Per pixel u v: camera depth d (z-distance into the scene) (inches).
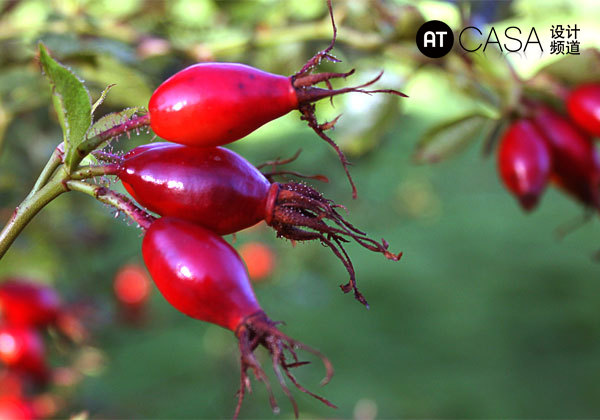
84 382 17.9
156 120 7.6
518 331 48.4
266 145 18.8
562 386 41.6
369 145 14.8
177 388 27.0
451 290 54.1
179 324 27.2
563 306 51.2
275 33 13.0
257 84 7.5
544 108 11.7
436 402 39.1
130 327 20.9
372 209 29.7
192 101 7.5
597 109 11.2
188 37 15.8
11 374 13.6
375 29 12.8
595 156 11.6
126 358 29.7
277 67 15.4
